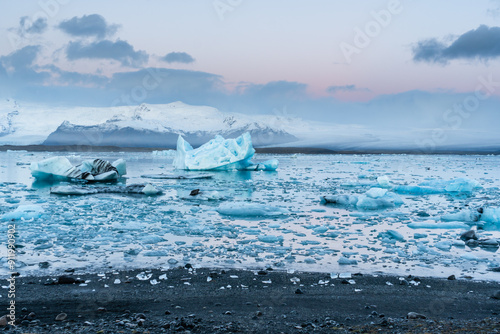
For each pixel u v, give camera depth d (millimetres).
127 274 6527
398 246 8766
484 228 10984
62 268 6855
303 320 4555
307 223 11359
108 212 12875
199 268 6898
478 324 4223
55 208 13477
